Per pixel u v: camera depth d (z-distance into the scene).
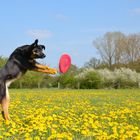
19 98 27.64
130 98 30.56
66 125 12.35
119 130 11.93
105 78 66.69
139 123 14.01
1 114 14.23
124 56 91.38
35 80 65.94
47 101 23.92
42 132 11.31
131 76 68.44
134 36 93.25
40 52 13.37
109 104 22.20
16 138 10.59
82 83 64.31
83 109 18.09
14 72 13.20
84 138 10.77
